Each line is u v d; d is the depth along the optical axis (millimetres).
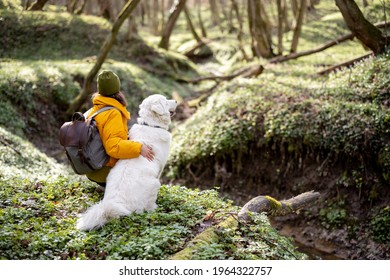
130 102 16094
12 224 5266
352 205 8867
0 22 18281
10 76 13469
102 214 5418
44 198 6273
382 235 8172
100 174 5902
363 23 10961
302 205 6777
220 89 13992
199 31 32969
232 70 19672
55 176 9617
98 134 5680
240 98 11711
